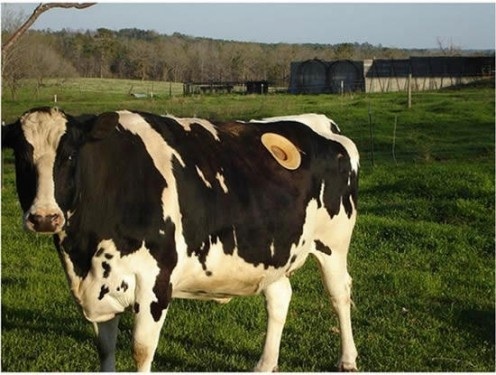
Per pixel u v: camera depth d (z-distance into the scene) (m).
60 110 4.66
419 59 54.91
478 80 53.59
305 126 6.32
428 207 12.30
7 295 7.88
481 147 19.95
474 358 6.56
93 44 72.81
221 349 6.65
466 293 8.40
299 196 5.82
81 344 6.64
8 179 15.82
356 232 10.88
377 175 15.48
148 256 4.86
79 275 4.91
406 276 8.86
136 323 4.88
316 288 8.49
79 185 4.64
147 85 61.03
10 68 31.55
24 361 6.17
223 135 5.62
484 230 11.14
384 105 31.88
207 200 5.16
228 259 5.33
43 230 4.30
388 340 6.96
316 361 6.43
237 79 75.81
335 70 55.69
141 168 4.93
